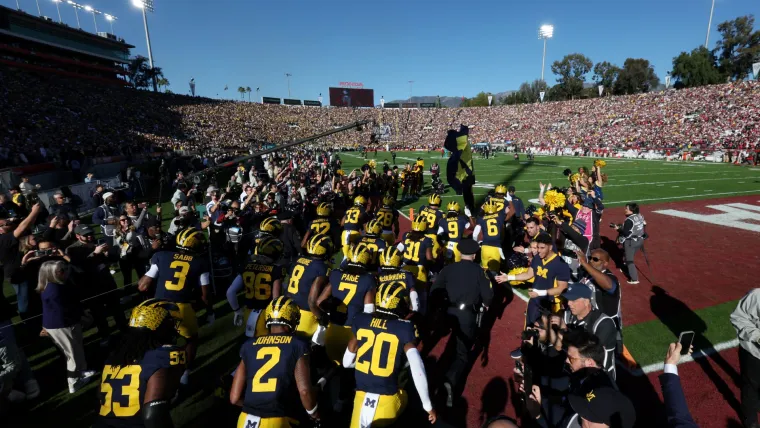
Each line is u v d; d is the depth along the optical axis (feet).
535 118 216.33
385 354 9.73
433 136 233.14
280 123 217.36
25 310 17.44
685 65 221.05
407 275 13.44
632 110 174.81
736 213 43.75
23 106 99.55
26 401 13.80
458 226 23.16
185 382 14.26
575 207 24.49
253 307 14.66
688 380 14.84
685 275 25.79
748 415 11.60
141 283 13.91
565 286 14.67
